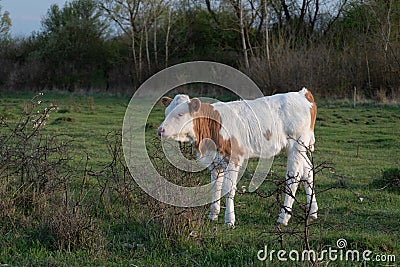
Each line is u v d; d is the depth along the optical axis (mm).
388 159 13836
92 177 9875
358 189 10102
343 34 34219
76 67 41875
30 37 44375
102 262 5961
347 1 37656
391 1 30656
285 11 39906
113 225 7289
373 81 28562
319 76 28500
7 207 7270
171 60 40531
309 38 33750
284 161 12531
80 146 14531
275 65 28953
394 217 8250
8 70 41125
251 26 38938
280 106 8062
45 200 7469
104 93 37312
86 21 42375
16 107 25000
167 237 6562
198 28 41125
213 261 6047
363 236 6969
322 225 7543
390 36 31141
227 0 37094
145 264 5957
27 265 5758
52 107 8672
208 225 7129
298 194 9586
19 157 7895
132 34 39969
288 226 7625
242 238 6859
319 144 16297
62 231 6449
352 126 19938
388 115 22203
